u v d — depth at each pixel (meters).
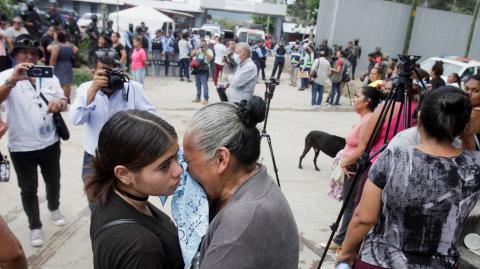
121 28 19.19
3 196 4.27
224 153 1.22
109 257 1.16
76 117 2.98
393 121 2.82
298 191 4.95
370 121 2.94
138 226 1.21
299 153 6.52
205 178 1.29
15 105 3.07
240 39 26.62
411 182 1.56
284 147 6.78
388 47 18.05
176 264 1.33
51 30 9.88
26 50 3.06
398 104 2.83
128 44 13.42
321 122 8.91
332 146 5.38
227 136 1.21
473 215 2.90
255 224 1.13
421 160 1.58
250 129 1.24
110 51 3.18
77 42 14.29
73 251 3.35
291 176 5.47
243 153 1.23
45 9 19.91
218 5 41.66
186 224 1.32
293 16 44.34
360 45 17.44
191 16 39.50
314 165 5.92
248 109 1.22
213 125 1.22
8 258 1.34
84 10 36.84
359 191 2.88
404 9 17.62
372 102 3.41
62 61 7.79
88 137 3.16
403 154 1.61
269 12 42.78
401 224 1.62
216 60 12.48
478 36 19.98
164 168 1.25
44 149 3.27
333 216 4.32
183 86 12.50
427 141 1.63
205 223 1.29
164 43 14.13
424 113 1.61
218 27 30.12
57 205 3.69
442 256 1.62
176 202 1.38
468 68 10.59
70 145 5.93
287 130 7.92
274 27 45.59
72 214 3.96
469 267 2.61
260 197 1.19
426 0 17.89
